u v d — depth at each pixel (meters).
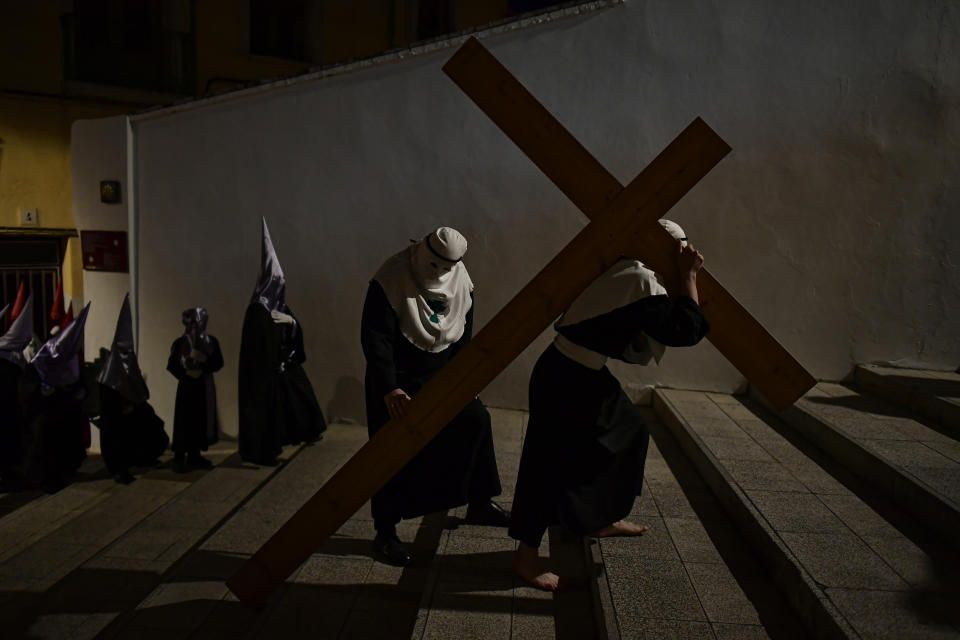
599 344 2.47
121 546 3.98
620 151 4.94
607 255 2.31
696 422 4.24
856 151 4.55
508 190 5.21
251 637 2.75
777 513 2.89
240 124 5.99
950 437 3.49
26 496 5.64
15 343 5.79
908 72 4.41
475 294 5.36
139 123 6.54
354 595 3.04
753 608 2.44
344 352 5.80
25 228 8.42
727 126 4.74
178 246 6.48
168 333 6.68
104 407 5.50
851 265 4.63
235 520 3.95
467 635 2.41
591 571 2.72
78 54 8.74
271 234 5.96
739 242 4.80
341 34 10.33
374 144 5.52
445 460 3.12
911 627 2.07
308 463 4.82
